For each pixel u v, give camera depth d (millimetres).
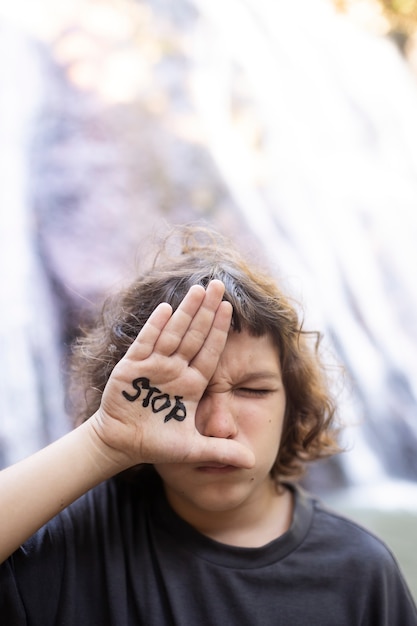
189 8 6766
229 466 990
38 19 6047
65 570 1037
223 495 992
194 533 1053
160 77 6418
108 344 1131
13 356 4879
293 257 6082
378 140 6961
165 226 1589
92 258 5516
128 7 6465
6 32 5883
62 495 962
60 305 5309
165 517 1075
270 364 1030
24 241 5340
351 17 7289
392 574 1089
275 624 1009
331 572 1052
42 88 5906
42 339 5078
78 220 5609
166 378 960
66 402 1814
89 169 5797
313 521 1110
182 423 966
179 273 1092
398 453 5215
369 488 4629
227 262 1121
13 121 5684
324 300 5875
